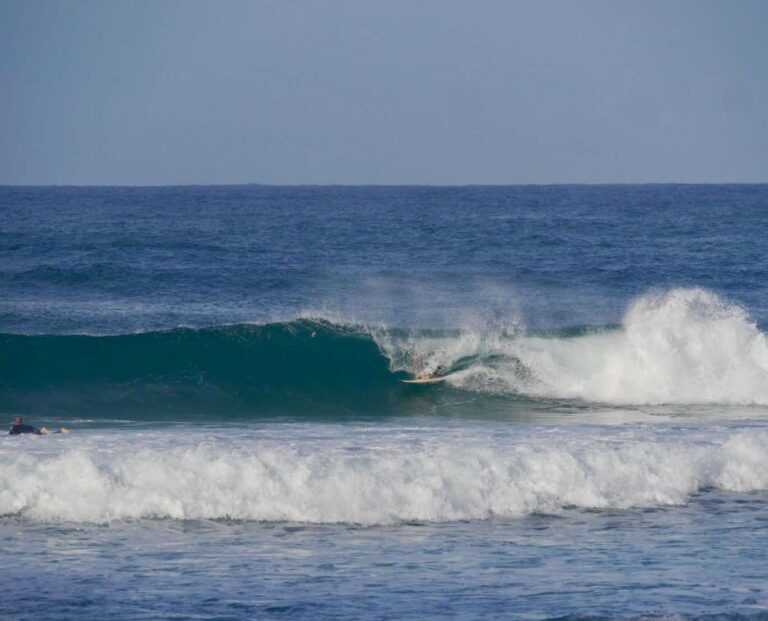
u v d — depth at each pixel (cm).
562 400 9175
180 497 5241
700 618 3978
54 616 3941
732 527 5194
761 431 7250
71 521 5053
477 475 5581
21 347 9344
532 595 4212
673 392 9319
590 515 5378
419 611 4031
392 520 5206
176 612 3997
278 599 4141
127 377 9162
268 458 5556
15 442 6353
